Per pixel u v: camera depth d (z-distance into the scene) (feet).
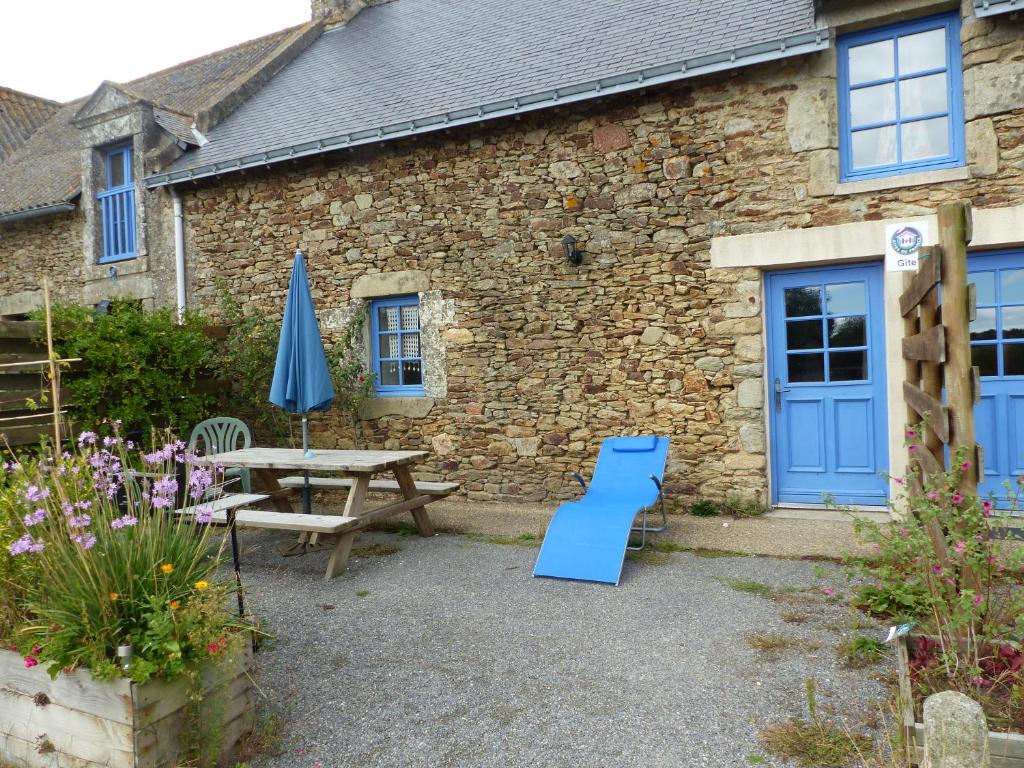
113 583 7.95
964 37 15.90
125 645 7.66
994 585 10.68
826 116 17.10
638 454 17.35
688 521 18.03
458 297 21.61
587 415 20.10
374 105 24.02
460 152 21.33
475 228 21.25
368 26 32.96
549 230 20.26
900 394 16.88
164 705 7.56
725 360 18.44
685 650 10.58
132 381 20.21
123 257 28.12
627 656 10.48
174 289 26.50
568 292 20.16
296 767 7.97
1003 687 7.95
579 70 20.35
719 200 18.26
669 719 8.66
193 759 7.70
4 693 8.14
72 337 19.04
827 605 12.08
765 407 18.29
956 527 8.86
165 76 37.22
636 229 19.22
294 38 32.42
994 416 16.39
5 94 40.40
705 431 18.70
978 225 15.74
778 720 8.50
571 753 8.03
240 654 8.34
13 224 30.96
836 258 17.17
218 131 27.35
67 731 7.70
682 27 20.63
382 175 22.53
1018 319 16.15
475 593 13.56
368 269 22.94
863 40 17.29
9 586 8.66
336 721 8.93
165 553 8.61
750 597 12.63
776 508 18.75
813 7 17.69
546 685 9.68
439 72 24.75
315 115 25.26
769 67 17.56
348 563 15.94
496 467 21.40
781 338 18.51
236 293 25.25
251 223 24.86
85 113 28.78
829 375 18.12
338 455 17.02
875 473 17.75
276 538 18.29
